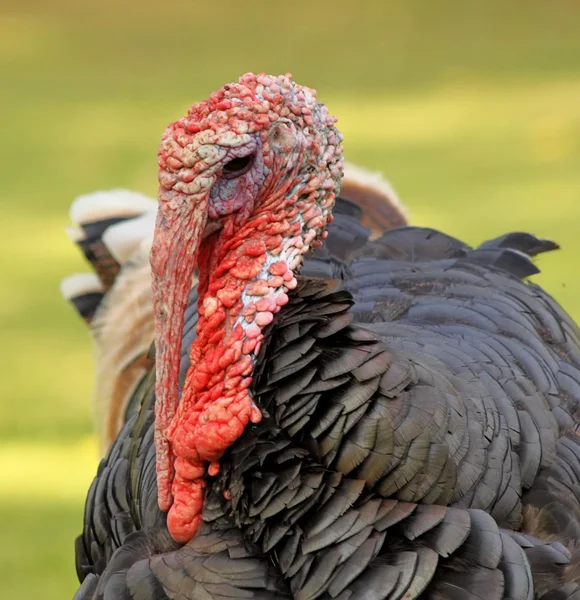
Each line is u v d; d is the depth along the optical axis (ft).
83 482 65.26
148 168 119.03
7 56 179.73
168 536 33.65
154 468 35.94
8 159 124.36
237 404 31.22
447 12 196.85
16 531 60.64
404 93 150.71
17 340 83.61
